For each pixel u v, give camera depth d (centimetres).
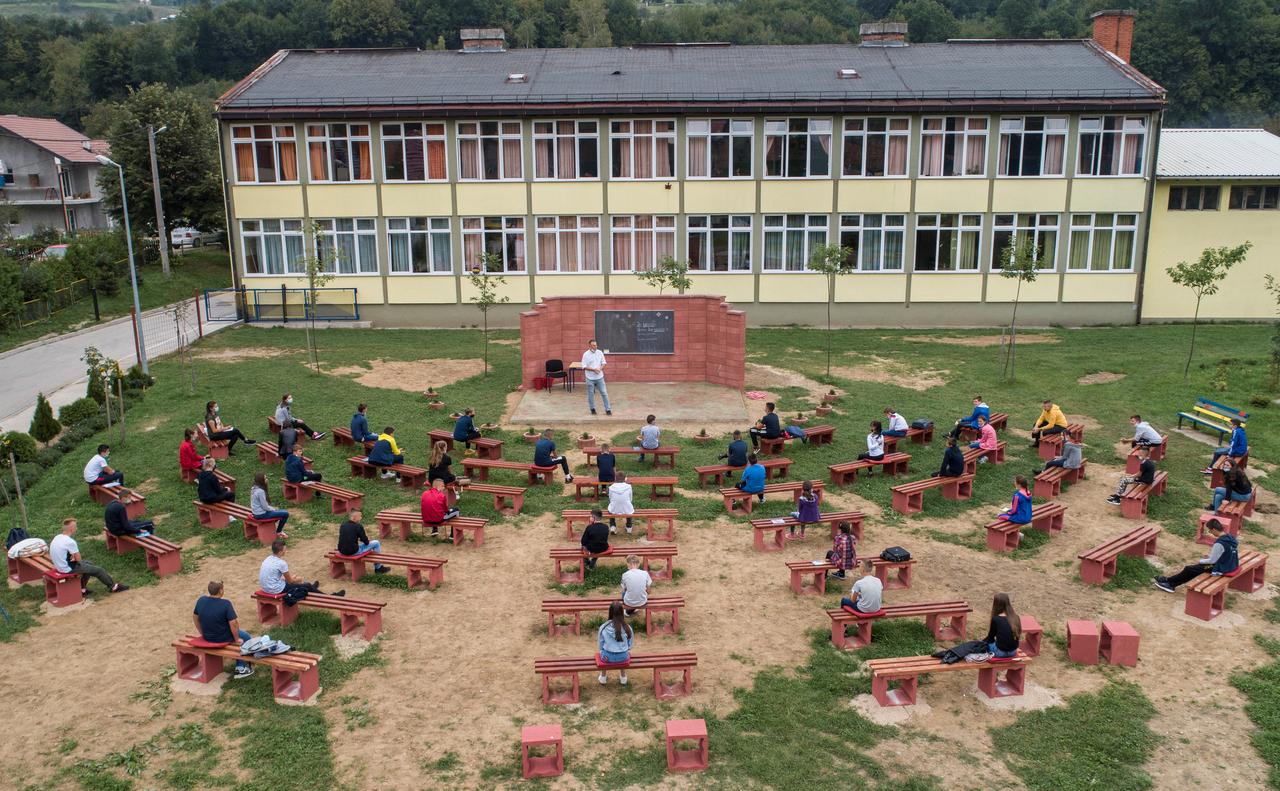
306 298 3675
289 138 3578
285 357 3033
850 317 3750
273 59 3916
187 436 1872
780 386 2669
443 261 3697
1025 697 1138
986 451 2014
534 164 3619
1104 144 3584
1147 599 1404
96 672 1188
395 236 3675
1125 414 2386
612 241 3688
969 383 2725
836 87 3612
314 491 1831
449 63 3912
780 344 3316
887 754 1022
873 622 1322
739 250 3706
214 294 4344
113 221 5844
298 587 1309
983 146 3597
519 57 3966
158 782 970
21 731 1061
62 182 6188
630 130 3591
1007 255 2880
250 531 1619
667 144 3609
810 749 1027
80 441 2144
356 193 3631
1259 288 3738
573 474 1909
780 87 3622
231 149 3594
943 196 3634
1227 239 3706
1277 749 1023
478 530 1573
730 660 1216
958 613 1265
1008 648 1127
